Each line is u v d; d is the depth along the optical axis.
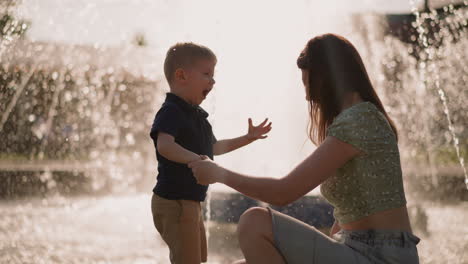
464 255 4.02
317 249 2.12
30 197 7.34
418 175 8.77
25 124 8.25
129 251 4.10
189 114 2.61
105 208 6.43
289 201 2.13
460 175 8.59
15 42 7.20
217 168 2.14
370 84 2.34
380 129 2.18
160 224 2.57
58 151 9.41
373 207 2.16
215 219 5.30
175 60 2.70
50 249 4.12
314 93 2.38
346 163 2.18
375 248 2.14
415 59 10.71
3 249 4.09
